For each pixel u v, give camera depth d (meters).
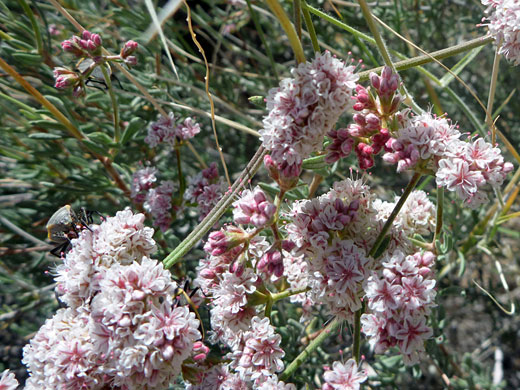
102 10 0.16
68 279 0.07
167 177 0.14
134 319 0.07
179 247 0.08
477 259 0.15
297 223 0.08
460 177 0.07
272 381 0.07
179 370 0.07
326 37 0.15
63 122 0.11
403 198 0.07
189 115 0.14
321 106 0.07
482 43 0.09
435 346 0.12
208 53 0.19
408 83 0.15
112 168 0.13
